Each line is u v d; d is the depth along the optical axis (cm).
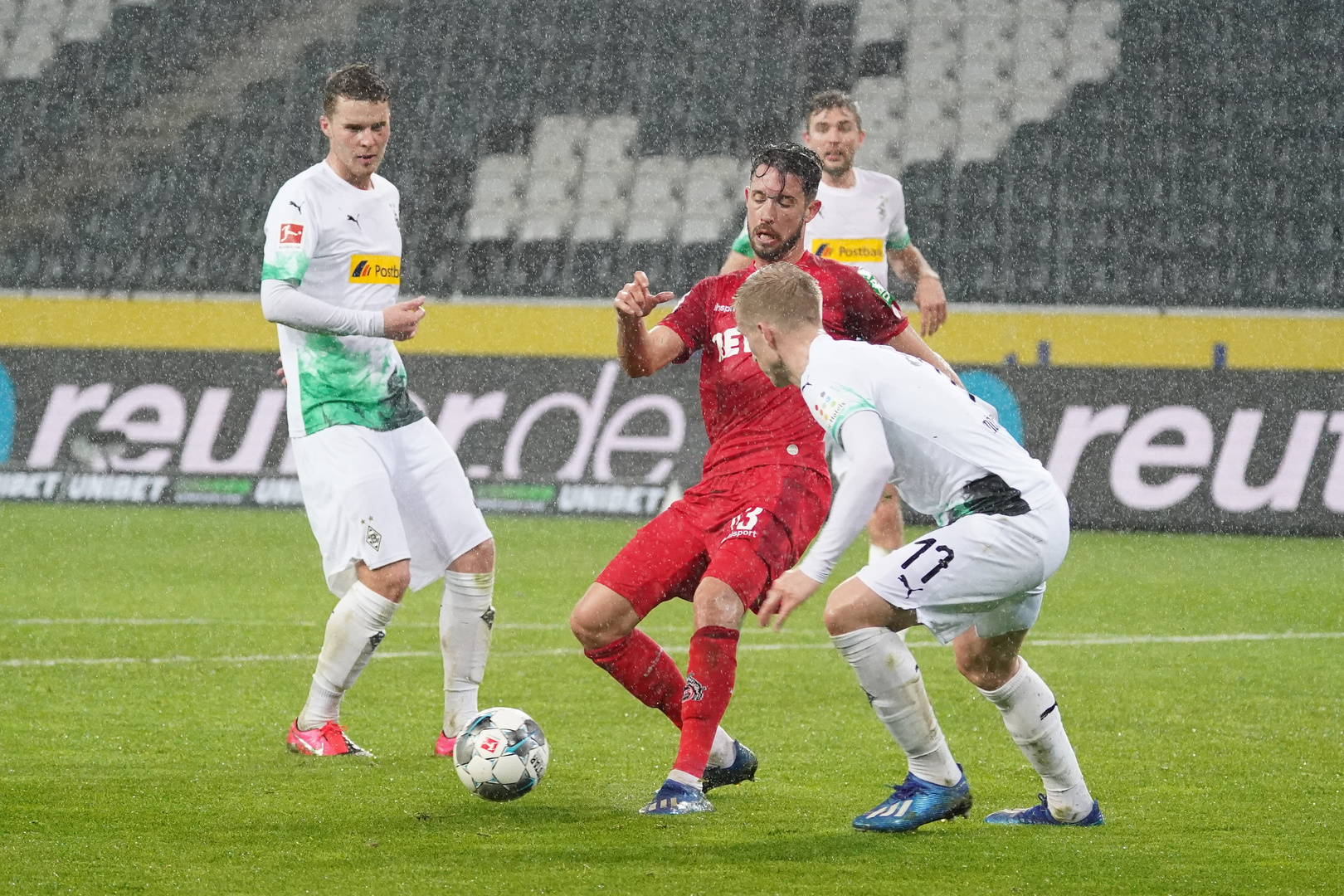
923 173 6222
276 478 4994
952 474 1327
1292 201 5875
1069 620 3105
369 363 1823
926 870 1228
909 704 1342
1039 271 5822
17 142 6500
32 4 6906
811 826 1402
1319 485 4578
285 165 6425
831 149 2870
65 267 6169
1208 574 3800
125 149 6462
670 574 1545
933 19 6694
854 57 6675
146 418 5122
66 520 4609
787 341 1366
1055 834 1384
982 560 1302
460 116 6619
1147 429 4725
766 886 1172
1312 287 5638
